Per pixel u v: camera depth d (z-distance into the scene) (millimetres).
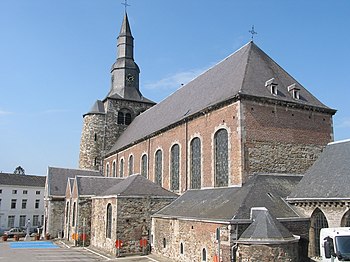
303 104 22516
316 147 22703
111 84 51531
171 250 20844
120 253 22797
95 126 48094
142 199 24078
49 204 39125
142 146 34094
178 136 27156
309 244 17500
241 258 15336
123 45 51156
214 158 22578
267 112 21469
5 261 21375
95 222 28359
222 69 27922
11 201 63000
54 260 21625
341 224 16547
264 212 16250
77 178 32375
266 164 20750
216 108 22703
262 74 23625
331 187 17609
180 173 26281
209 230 17312
